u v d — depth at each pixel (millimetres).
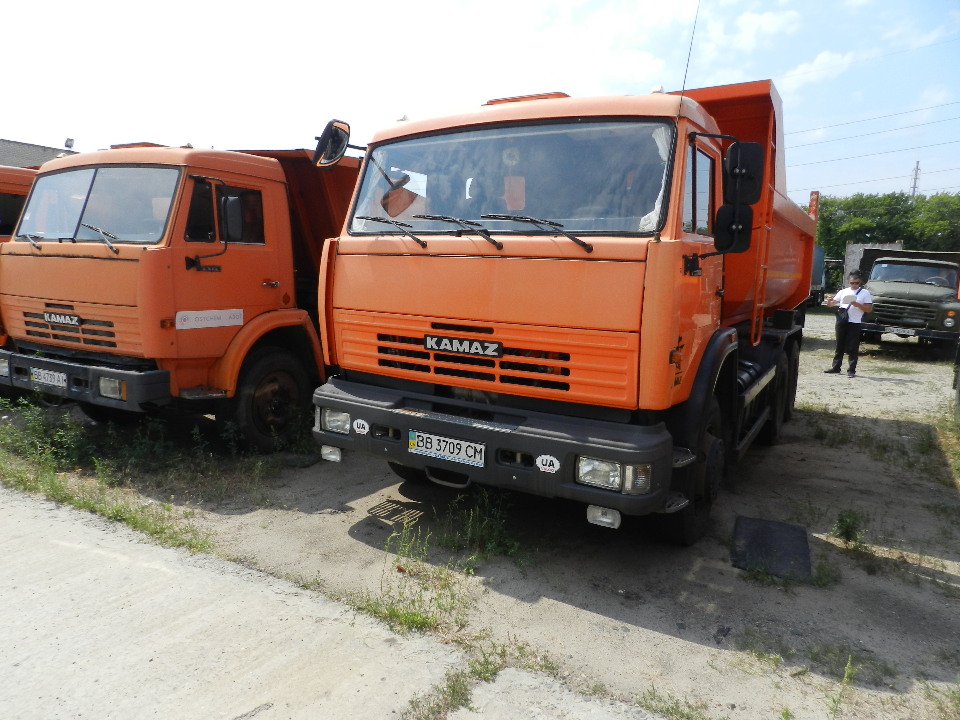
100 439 6402
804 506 5148
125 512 4598
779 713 2811
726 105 5387
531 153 3924
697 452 3906
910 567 4180
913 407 8844
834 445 6887
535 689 2902
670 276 3359
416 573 3955
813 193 8391
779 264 6398
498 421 3846
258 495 5066
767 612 3627
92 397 5336
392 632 3311
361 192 4516
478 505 4883
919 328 13641
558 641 3299
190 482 5305
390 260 4152
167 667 2973
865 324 14055
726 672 3080
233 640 3189
